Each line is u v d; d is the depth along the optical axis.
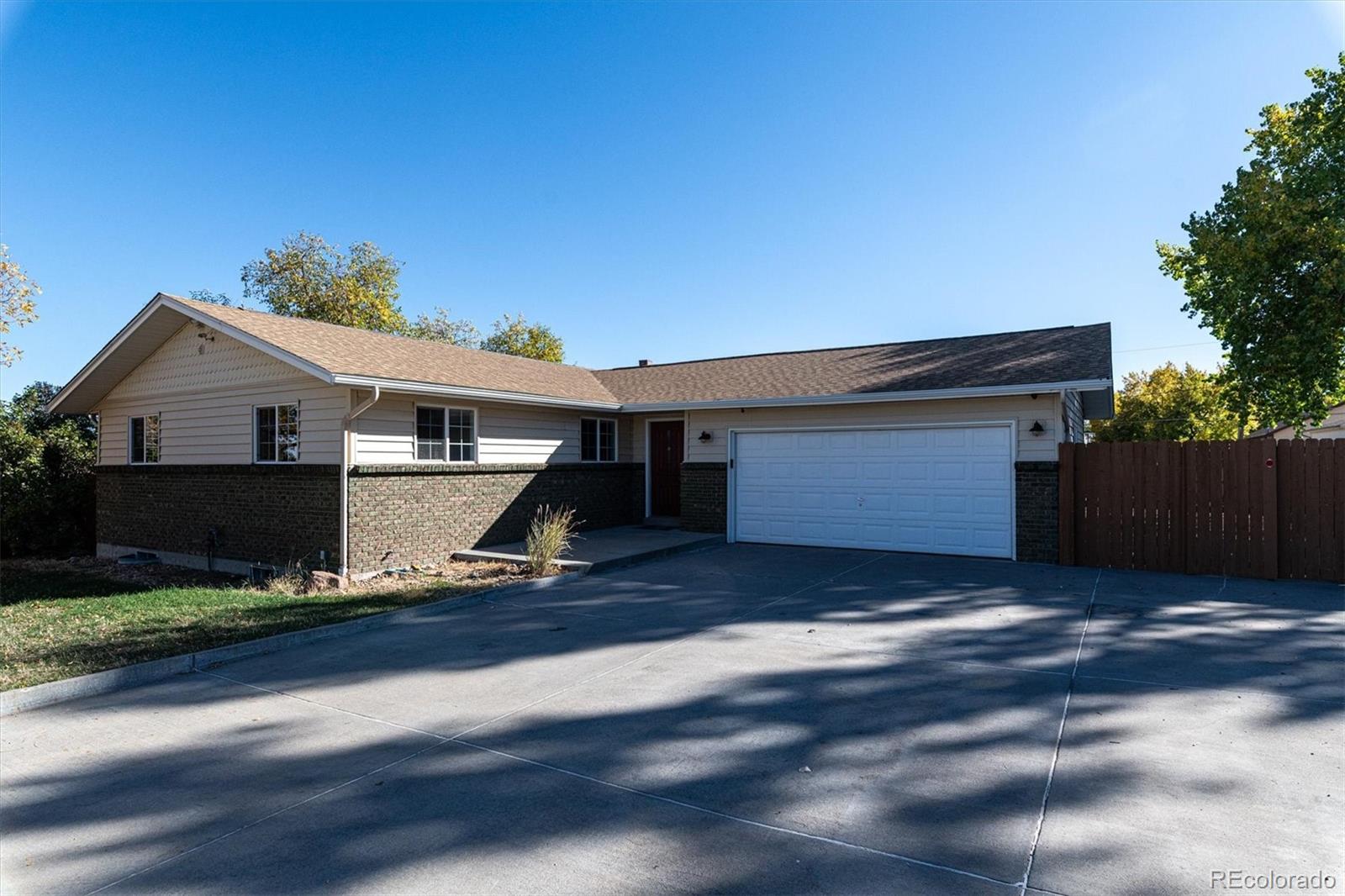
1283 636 6.83
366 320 34.41
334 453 11.10
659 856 3.13
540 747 4.40
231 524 12.62
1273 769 3.91
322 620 7.66
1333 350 16.92
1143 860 3.02
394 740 4.56
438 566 11.91
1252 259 17.02
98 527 15.60
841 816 3.47
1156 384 31.98
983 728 4.60
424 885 2.92
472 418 13.16
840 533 13.34
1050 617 7.74
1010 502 11.70
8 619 8.09
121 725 4.90
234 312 12.56
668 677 5.79
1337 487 9.65
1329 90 16.58
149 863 3.13
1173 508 10.54
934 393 11.83
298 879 2.98
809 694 5.32
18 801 3.77
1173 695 5.17
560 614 8.23
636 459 17.12
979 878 2.90
